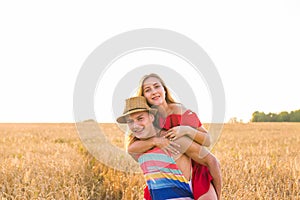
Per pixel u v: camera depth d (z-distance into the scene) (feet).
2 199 26.03
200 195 15.79
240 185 27.61
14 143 76.74
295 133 114.01
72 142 78.33
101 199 27.66
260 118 221.66
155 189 15.98
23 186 29.17
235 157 43.01
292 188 29.17
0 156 54.34
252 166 34.91
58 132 118.93
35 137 98.02
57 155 48.29
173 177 15.81
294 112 223.71
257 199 25.91
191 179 15.96
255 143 77.71
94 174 33.86
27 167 36.63
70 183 28.58
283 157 48.47
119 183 27.76
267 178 32.37
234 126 140.15
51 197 25.14
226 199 24.82
